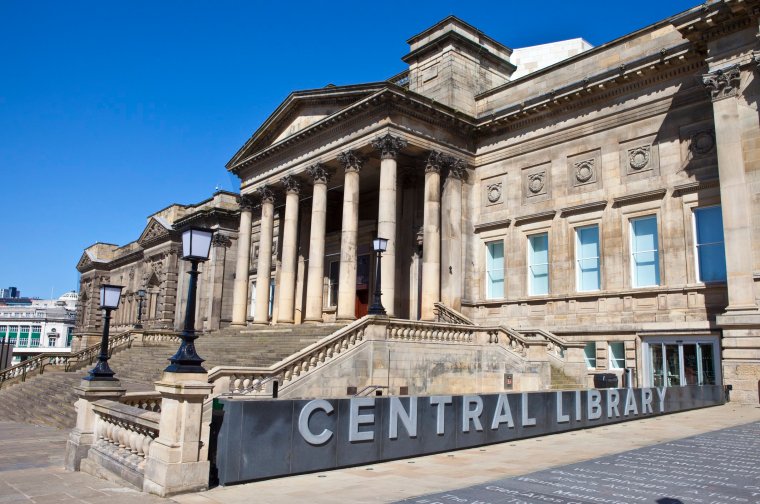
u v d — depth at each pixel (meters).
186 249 11.45
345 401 12.08
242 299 42.62
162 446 10.39
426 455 13.18
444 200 35.53
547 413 16.22
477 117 37.50
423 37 39.66
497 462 12.35
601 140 31.38
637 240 29.61
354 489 10.05
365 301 42.31
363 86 33.59
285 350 27.09
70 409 26.48
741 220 23.52
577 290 31.53
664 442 14.66
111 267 88.38
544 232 33.31
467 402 14.26
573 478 10.68
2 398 36.34
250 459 10.73
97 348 43.97
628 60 30.73
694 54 27.38
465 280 35.56
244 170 44.38
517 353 25.86
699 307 26.62
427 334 26.00
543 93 34.44
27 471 13.62
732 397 23.00
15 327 179.25
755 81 23.91
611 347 29.52
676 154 28.25
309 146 38.09
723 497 9.31
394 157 32.53
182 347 10.88
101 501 9.82
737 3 23.59
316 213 36.47
